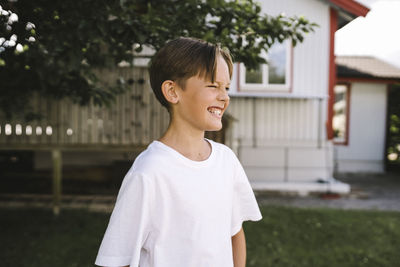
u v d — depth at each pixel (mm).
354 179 10039
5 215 5086
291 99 7969
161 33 2693
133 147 5551
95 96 3479
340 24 8438
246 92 7887
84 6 2451
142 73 5367
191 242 976
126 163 7711
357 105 11125
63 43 2439
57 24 2494
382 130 11125
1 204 5637
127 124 5445
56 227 4574
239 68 7840
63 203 5742
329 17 7750
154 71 1071
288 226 4742
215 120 1009
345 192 7578
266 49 3090
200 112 995
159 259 968
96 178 8062
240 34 3025
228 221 1089
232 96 7898
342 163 11273
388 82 10805
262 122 7980
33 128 5332
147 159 999
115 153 8094
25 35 2395
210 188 1029
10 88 3488
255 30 3000
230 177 1116
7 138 5332
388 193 8023
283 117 7992
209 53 994
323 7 7727
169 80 1018
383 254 3871
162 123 5449
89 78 3334
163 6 2965
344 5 7535
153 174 964
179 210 978
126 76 5328
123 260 951
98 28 2416
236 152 7973
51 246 3879
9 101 3877
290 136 8008
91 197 6113
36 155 8102
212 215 1023
